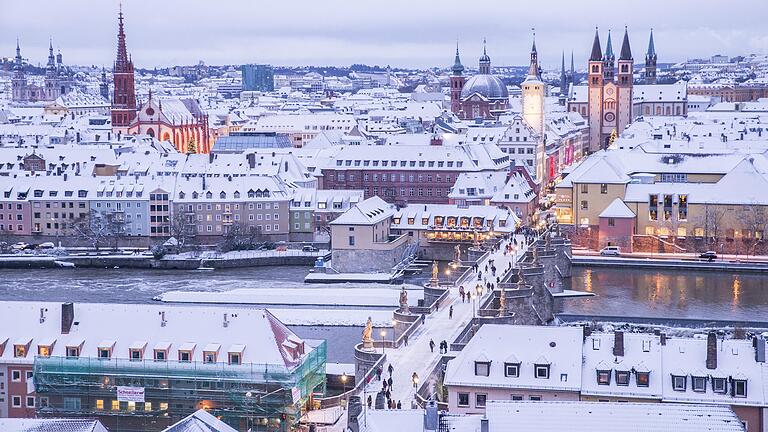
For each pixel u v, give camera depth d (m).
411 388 168.25
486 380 153.75
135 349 172.38
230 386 168.62
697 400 147.00
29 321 180.00
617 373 151.00
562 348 155.62
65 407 173.12
